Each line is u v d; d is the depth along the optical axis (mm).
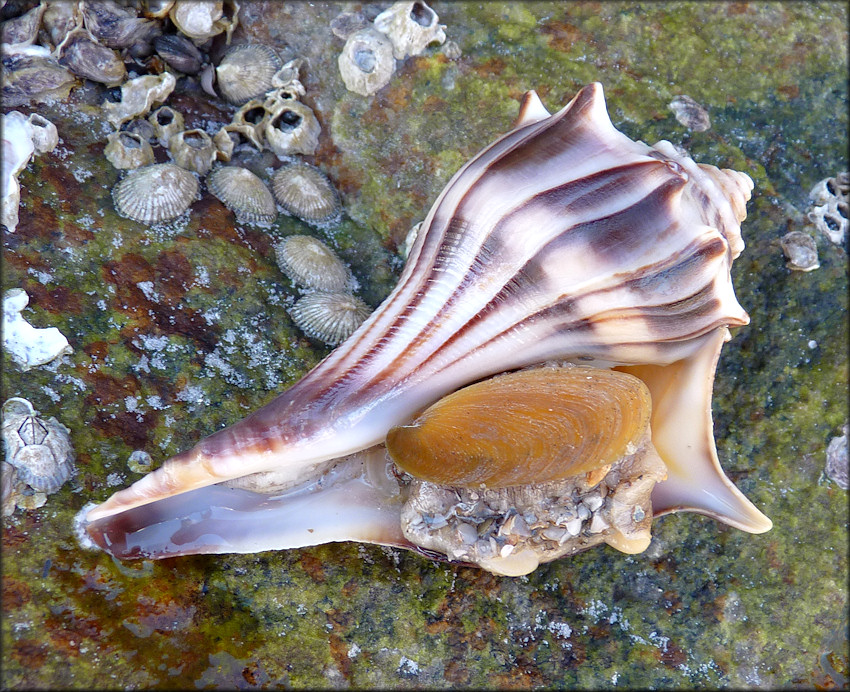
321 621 226
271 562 228
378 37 275
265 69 273
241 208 259
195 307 245
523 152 235
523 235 229
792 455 261
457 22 285
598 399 222
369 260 268
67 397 228
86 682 210
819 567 251
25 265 236
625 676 236
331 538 230
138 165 255
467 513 227
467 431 220
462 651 230
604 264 227
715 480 235
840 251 275
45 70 254
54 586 214
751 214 275
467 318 233
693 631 243
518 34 285
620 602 243
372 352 231
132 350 236
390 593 230
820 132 288
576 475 221
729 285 233
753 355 268
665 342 235
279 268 257
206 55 278
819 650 246
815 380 266
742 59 292
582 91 237
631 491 225
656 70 287
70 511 220
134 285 242
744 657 242
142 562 221
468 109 277
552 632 237
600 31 288
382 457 236
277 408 224
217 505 229
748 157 281
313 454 224
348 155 274
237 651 220
